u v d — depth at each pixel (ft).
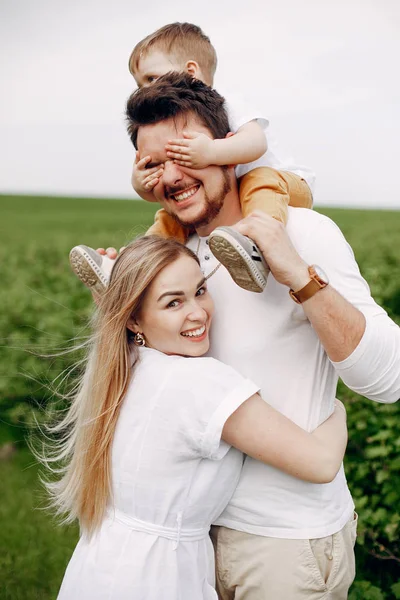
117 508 7.59
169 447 7.21
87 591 7.38
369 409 13.42
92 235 52.90
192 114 7.77
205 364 7.26
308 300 6.89
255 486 7.61
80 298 21.63
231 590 8.06
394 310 18.80
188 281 7.45
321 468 7.15
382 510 12.50
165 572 7.23
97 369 7.78
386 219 52.42
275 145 9.84
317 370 7.73
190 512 7.32
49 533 15.05
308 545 7.49
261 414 7.08
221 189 7.86
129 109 7.97
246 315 7.75
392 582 12.64
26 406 18.94
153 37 11.51
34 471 17.89
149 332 7.66
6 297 23.11
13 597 12.99
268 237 6.93
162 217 9.11
